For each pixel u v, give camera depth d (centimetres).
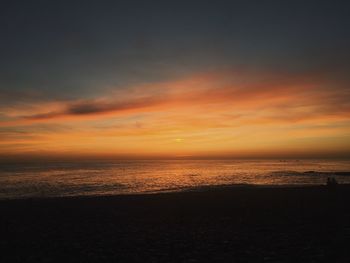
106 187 4359
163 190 3753
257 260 927
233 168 10438
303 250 1014
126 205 2050
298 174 6762
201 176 6494
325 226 1376
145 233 1322
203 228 1394
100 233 1337
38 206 2066
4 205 2112
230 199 2183
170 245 1126
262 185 4047
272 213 1703
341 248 1030
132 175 7006
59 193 3694
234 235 1248
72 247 1127
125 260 971
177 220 1587
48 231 1390
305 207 1847
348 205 1894
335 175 6406
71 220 1628
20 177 6406
